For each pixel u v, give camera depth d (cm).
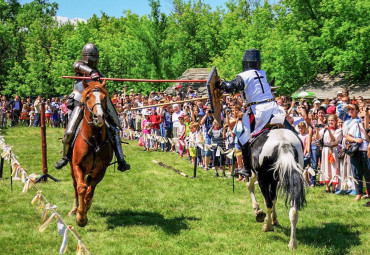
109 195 1079
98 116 708
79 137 764
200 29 5119
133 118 2352
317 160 1195
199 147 1470
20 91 4691
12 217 852
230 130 1274
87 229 793
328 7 3031
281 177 635
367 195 1052
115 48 4312
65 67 4344
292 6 3338
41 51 4788
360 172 1042
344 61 2838
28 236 748
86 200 776
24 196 1023
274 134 686
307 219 871
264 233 779
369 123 1114
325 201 1034
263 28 3600
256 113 730
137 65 3778
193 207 969
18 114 3186
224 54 3956
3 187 1098
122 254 679
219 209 948
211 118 1414
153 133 1930
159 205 980
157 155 1775
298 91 3219
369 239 754
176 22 5322
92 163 764
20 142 2158
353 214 916
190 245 718
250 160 728
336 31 2920
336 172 1118
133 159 1664
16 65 4775
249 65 763
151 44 3700
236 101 1430
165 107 1889
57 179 1234
